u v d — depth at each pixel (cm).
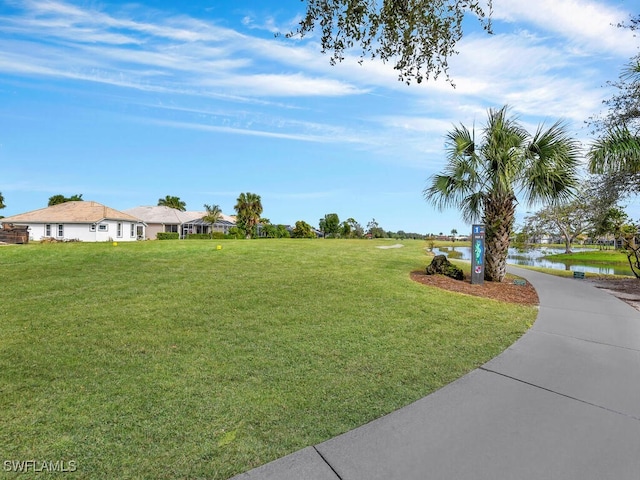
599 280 1154
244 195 5409
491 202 1015
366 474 223
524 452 246
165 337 491
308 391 337
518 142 974
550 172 952
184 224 4747
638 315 650
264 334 504
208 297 728
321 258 1387
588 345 476
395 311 630
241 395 328
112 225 3603
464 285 919
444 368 394
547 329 550
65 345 458
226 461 236
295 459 238
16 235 2591
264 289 802
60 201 5216
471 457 240
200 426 277
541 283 1035
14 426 275
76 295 749
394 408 307
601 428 276
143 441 257
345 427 277
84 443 254
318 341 477
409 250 2095
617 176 1138
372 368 392
